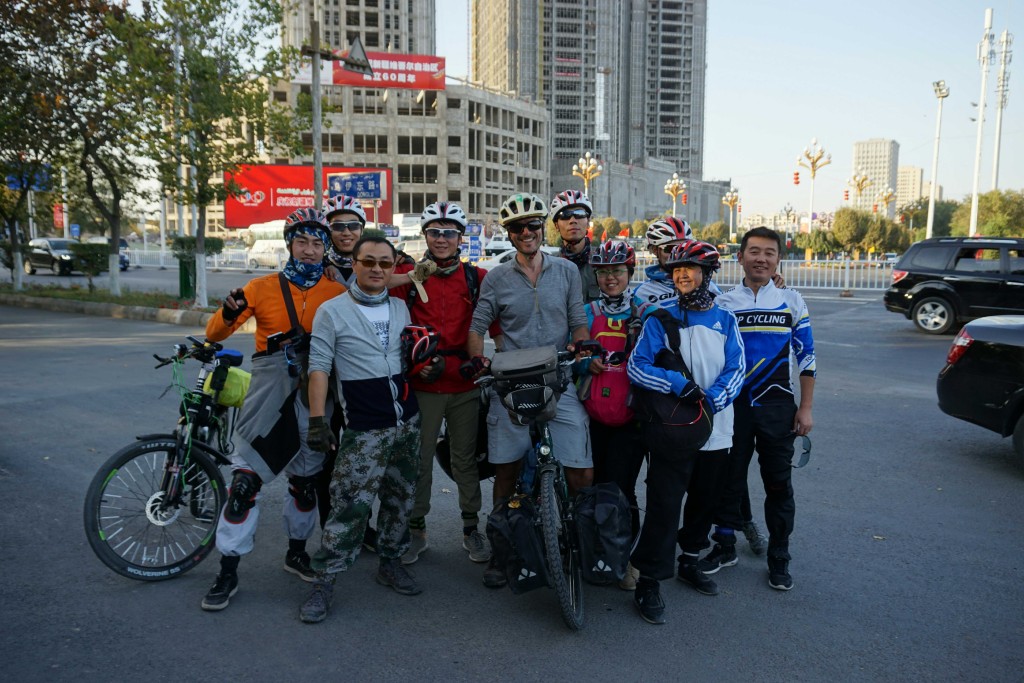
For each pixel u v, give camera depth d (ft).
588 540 11.52
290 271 12.73
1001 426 19.67
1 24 58.70
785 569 13.17
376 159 290.35
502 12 548.72
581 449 12.92
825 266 91.40
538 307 13.26
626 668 10.46
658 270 13.78
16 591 12.60
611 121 552.82
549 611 12.27
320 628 11.59
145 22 55.06
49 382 30.45
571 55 545.44
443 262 13.67
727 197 254.06
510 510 11.73
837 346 42.50
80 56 61.87
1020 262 44.98
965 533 15.48
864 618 11.95
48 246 109.40
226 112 57.88
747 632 11.53
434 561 14.35
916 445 22.12
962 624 11.73
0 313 59.93
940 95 141.18
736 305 13.20
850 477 19.12
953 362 20.66
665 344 11.84
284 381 12.41
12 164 66.33
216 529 12.96
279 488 18.80
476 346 13.48
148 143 56.65
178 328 49.67
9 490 17.53
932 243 48.29
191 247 59.93
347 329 11.83
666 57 607.37
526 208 12.84
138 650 10.81
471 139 315.37
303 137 281.54
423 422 13.97
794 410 13.20
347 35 351.05
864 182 212.02
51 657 10.54
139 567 13.01
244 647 10.96
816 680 10.17
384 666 10.48
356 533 12.04
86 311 60.39
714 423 12.10
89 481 18.22
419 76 235.81
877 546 14.82
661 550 11.82
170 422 24.00
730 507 13.79
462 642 11.20
